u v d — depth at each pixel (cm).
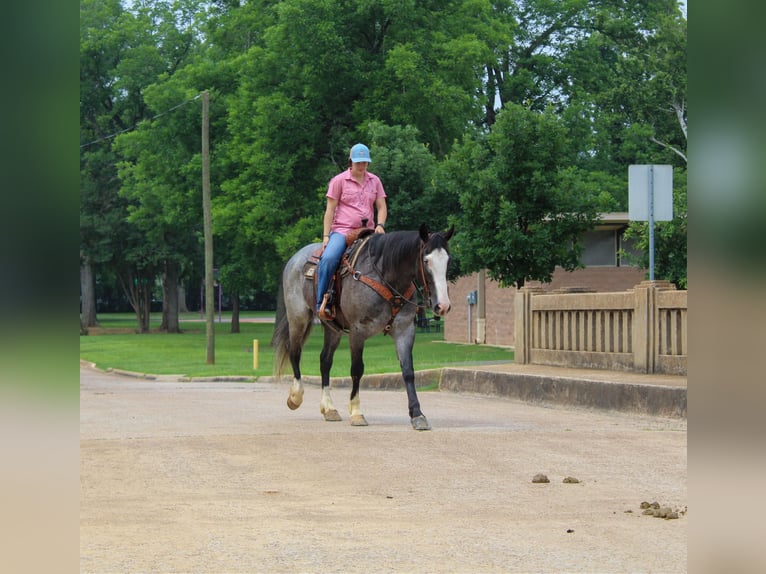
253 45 4459
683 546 533
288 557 502
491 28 4112
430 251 1038
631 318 1516
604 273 3216
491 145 2450
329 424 1177
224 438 1005
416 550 522
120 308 11162
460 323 4106
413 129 3306
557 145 2406
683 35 4472
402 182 3183
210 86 4725
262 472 809
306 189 4000
